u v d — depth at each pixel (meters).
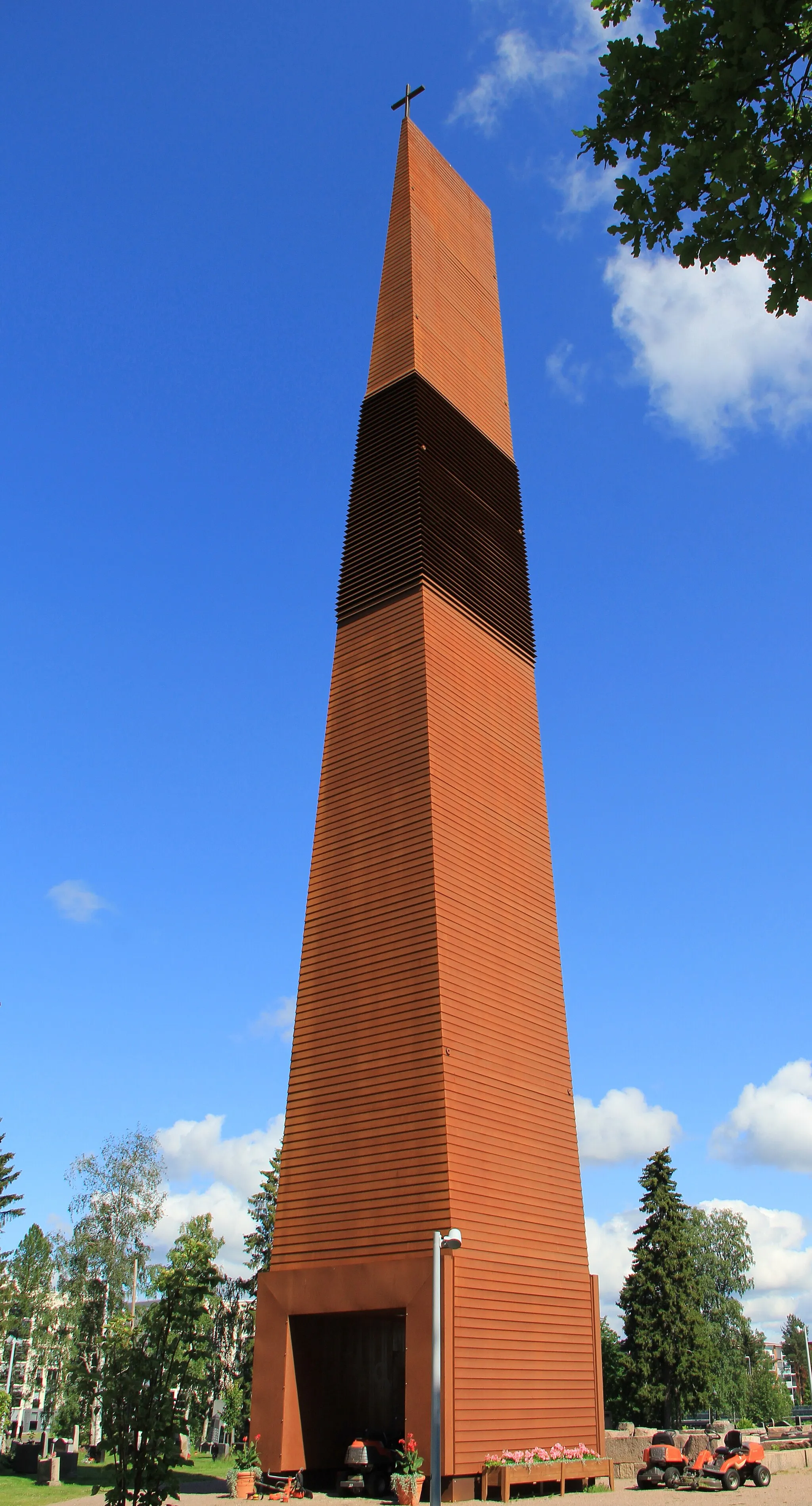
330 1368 26.44
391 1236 24.34
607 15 9.48
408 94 41.88
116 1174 53.44
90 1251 51.34
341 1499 23.16
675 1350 53.19
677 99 8.98
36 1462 36.19
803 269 8.70
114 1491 17.00
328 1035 27.81
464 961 27.17
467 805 29.61
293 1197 26.70
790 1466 34.47
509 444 39.53
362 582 33.06
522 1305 25.20
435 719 29.47
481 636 33.25
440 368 36.88
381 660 31.34
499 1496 22.28
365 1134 25.86
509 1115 26.89
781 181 8.62
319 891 29.84
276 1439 24.52
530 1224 26.41
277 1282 25.89
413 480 33.12
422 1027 25.80
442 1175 24.00
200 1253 19.20
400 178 40.34
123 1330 18.70
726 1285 63.34
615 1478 29.52
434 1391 17.44
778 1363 122.38
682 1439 32.00
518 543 37.50
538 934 31.03
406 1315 23.25
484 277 42.50
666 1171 57.34
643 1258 55.72
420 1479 21.67
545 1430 24.83
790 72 8.50
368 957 27.78
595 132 9.30
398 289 37.84
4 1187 53.47
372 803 29.59
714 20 8.52
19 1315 54.22
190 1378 18.06
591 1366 27.34
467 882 28.42
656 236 9.16
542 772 34.22
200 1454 47.84
